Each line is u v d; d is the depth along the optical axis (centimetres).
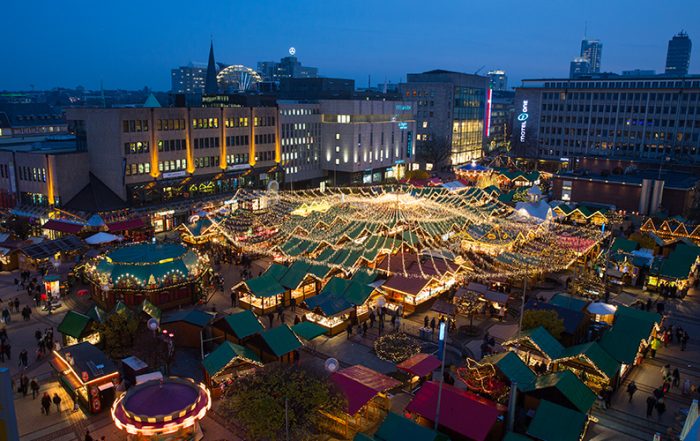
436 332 5175
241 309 5822
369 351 4834
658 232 8281
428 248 6969
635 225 9531
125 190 8888
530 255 6800
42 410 3762
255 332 4622
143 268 5778
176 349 4800
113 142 8756
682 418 3753
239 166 11038
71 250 7075
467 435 3278
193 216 8581
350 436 3553
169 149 9588
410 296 5706
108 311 5609
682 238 7731
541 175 14962
